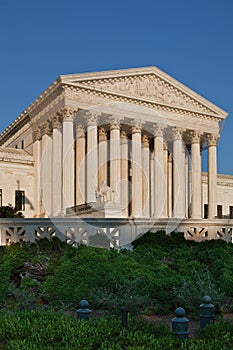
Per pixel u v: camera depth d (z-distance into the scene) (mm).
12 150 62844
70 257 17875
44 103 58094
